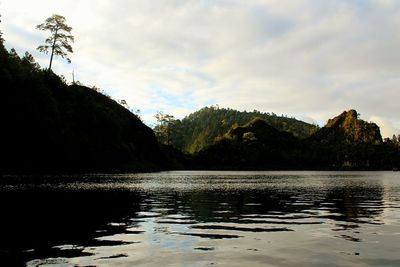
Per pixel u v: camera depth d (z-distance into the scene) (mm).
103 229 15414
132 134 125438
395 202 28734
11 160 65938
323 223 17547
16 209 21500
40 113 71875
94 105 105000
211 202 27641
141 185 48281
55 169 76312
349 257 10812
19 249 11586
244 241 13055
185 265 9875
